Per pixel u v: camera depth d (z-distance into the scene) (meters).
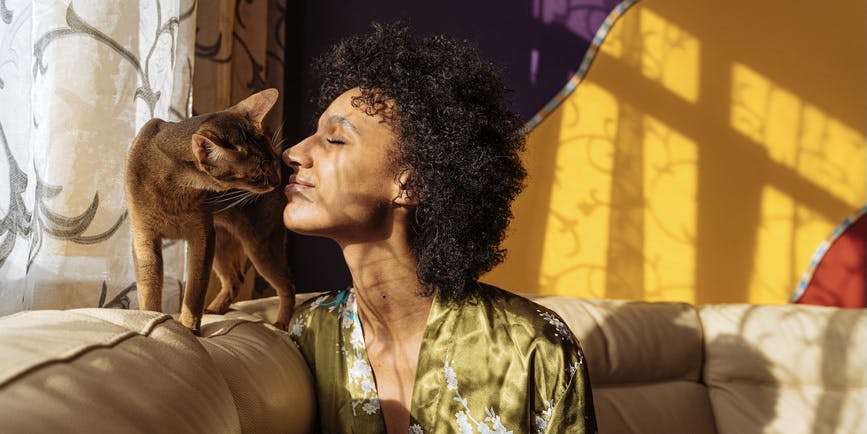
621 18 2.46
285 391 0.88
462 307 0.93
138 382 0.53
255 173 1.17
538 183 2.46
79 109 1.27
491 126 0.98
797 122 2.38
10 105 1.19
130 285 1.38
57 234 1.22
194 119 1.17
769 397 1.83
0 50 1.18
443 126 0.93
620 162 2.44
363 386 0.96
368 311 0.95
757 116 2.40
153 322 0.68
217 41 1.84
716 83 2.42
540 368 0.89
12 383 0.44
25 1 1.21
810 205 2.38
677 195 2.42
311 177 0.90
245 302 1.42
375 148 0.90
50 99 1.22
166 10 1.46
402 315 0.95
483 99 0.99
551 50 2.47
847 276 2.36
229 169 1.12
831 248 2.37
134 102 1.38
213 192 1.14
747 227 2.40
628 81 2.45
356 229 0.91
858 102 2.36
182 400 0.56
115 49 1.34
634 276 2.43
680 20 2.43
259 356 0.90
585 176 2.45
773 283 2.39
